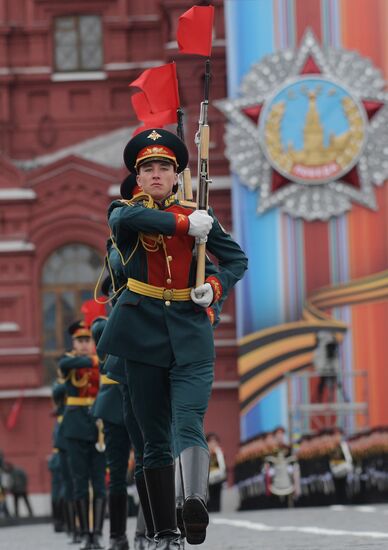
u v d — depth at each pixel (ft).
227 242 91.35
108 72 386.73
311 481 307.99
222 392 363.15
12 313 374.02
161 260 88.38
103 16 389.19
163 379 88.28
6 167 376.07
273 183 331.57
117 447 129.90
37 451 366.84
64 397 186.50
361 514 232.73
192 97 370.94
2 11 388.16
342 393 323.78
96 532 163.02
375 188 333.01
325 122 332.19
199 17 93.25
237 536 171.12
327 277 330.13
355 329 327.88
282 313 327.88
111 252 96.89
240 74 334.44
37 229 375.86
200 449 83.82
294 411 322.75
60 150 387.14
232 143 333.21
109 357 102.89
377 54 334.24
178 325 87.40
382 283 329.11
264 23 334.24
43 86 388.16
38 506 364.17
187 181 97.66
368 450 314.96
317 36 334.44
